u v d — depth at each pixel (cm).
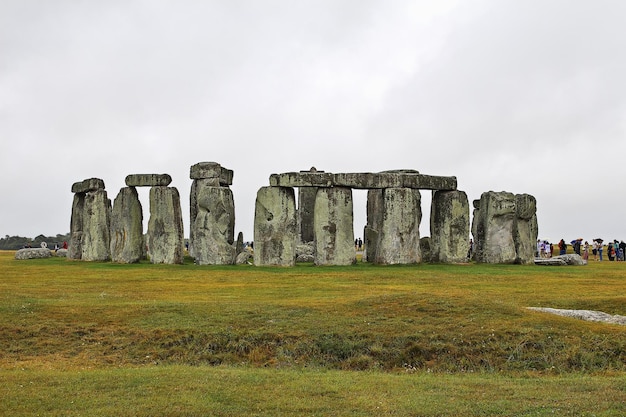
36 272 4000
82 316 2497
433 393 1788
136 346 2269
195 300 2828
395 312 2484
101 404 1655
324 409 1642
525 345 2216
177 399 1691
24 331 2352
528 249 4775
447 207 4612
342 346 2236
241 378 1897
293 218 4341
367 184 4400
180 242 4531
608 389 1811
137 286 3334
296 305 2620
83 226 5103
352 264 4391
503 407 1655
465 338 2250
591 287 3316
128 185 4600
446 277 3684
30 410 1609
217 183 5159
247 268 4153
